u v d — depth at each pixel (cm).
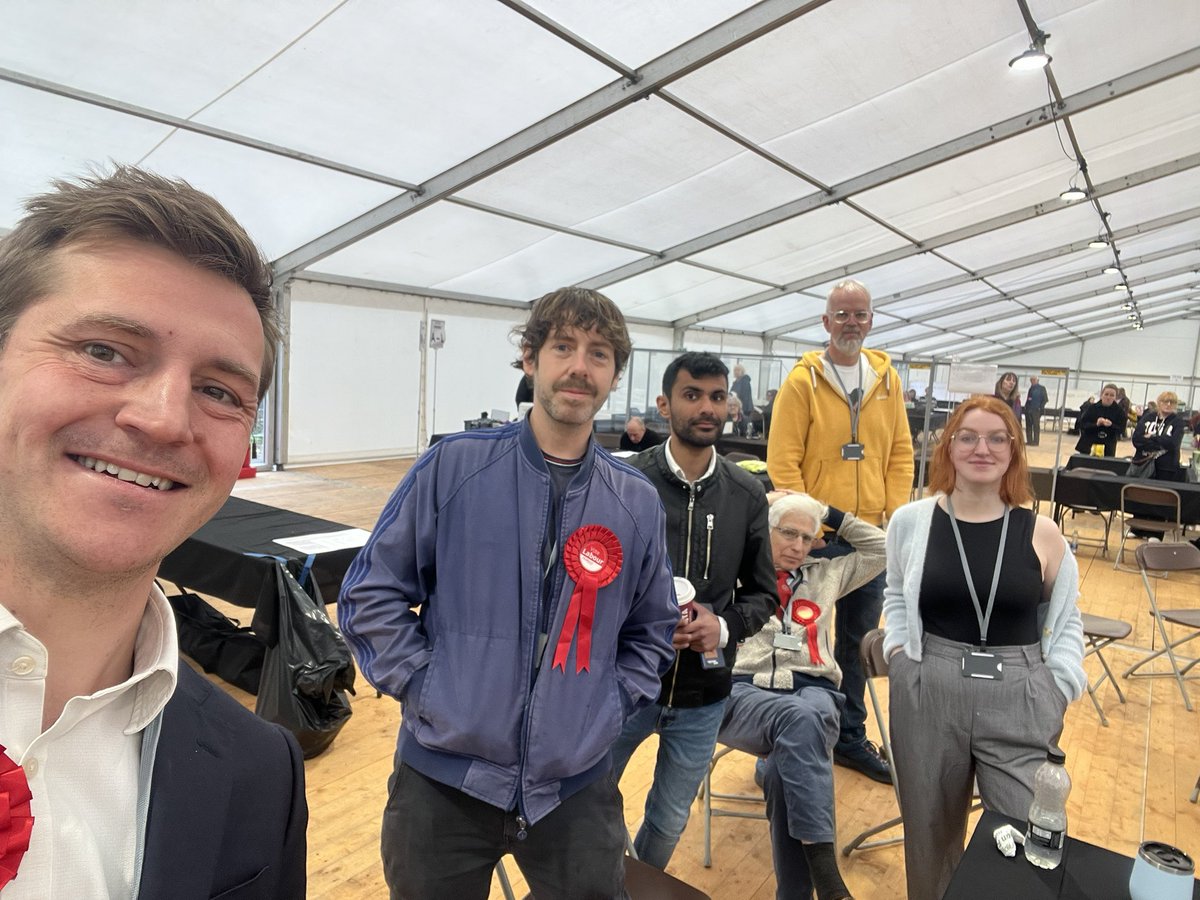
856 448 253
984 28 497
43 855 46
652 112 568
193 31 404
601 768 125
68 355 47
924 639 180
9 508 47
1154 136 764
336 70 458
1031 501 182
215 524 318
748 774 279
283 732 69
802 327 1622
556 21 434
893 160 729
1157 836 247
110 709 53
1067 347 2678
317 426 957
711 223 867
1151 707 357
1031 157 777
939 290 1419
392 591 120
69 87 446
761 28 448
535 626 116
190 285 51
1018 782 160
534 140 575
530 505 118
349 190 661
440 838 117
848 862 224
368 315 991
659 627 133
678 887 141
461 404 1133
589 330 118
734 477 172
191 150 545
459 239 829
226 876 59
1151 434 734
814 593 218
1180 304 2334
